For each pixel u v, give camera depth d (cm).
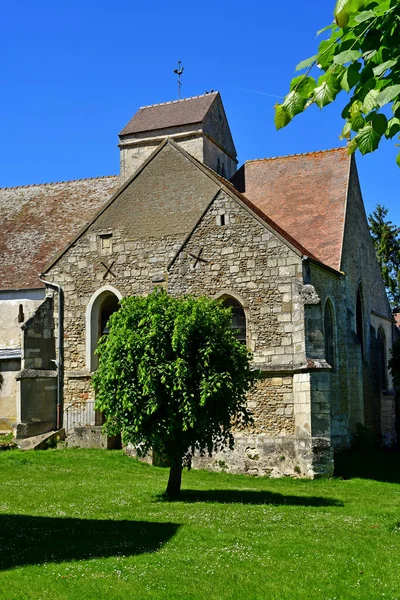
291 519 1211
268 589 801
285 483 1759
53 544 1002
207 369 1448
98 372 1512
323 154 2681
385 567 898
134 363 1445
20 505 1337
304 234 2398
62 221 2753
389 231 4638
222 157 3081
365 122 446
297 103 456
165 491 1513
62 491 1496
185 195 2220
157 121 2927
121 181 2886
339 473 1894
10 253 2664
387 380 3014
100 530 1097
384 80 450
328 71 447
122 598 762
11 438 2298
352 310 2458
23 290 2498
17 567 876
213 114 2980
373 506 1407
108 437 2127
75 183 2955
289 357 1912
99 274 2284
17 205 2920
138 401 1434
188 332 1437
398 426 2975
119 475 1741
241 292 1997
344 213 2422
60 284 2333
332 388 2158
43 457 1964
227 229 2042
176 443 1475
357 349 2314
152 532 1085
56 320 2325
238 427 1934
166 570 866
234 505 1353
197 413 1436
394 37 446
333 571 875
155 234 2230
